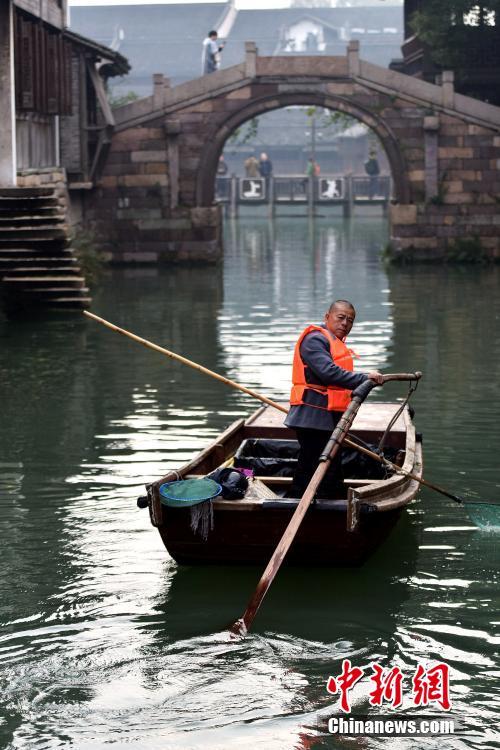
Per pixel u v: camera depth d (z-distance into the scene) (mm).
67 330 17484
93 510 8391
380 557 7441
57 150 27875
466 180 29109
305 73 28750
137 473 9367
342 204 53000
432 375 13594
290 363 14383
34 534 7867
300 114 72250
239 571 7199
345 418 6926
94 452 10070
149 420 11305
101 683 5633
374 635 6199
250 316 19125
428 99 28750
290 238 40375
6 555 7449
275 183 53281
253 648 6023
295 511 6703
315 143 71312
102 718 5285
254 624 6355
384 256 31000
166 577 7082
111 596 6766
